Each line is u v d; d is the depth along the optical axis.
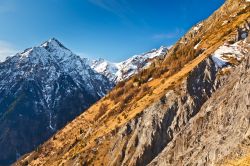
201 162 78.44
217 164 69.38
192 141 98.75
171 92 148.62
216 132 87.19
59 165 191.38
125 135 157.12
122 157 151.00
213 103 102.19
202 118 101.44
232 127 79.44
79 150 186.88
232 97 92.75
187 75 151.75
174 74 188.38
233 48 150.62
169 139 137.38
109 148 161.75
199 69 144.12
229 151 69.62
